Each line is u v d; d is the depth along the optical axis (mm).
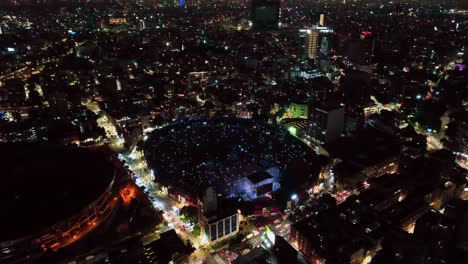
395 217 182750
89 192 182000
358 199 196500
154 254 161500
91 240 170000
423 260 155250
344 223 175750
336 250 158875
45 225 160000
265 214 196000
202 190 189250
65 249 162750
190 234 184625
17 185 180375
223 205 187125
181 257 162125
